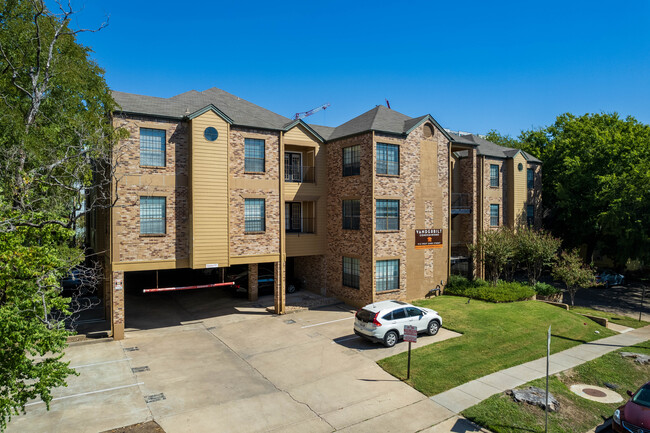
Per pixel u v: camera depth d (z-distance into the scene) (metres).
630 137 31.88
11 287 9.01
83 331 19.81
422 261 25.52
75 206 11.57
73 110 16.86
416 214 25.19
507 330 18.98
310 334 19.20
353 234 24.20
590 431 11.27
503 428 10.96
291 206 27.36
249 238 21.72
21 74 15.76
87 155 15.47
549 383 13.68
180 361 16.02
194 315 22.88
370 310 17.41
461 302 23.84
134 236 19.03
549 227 38.12
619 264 35.75
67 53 17.48
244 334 19.41
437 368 14.77
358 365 15.34
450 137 27.09
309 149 26.30
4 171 13.28
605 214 29.41
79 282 27.80
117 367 15.35
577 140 34.94
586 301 28.50
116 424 11.21
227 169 20.67
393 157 24.11
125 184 18.78
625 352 17.06
